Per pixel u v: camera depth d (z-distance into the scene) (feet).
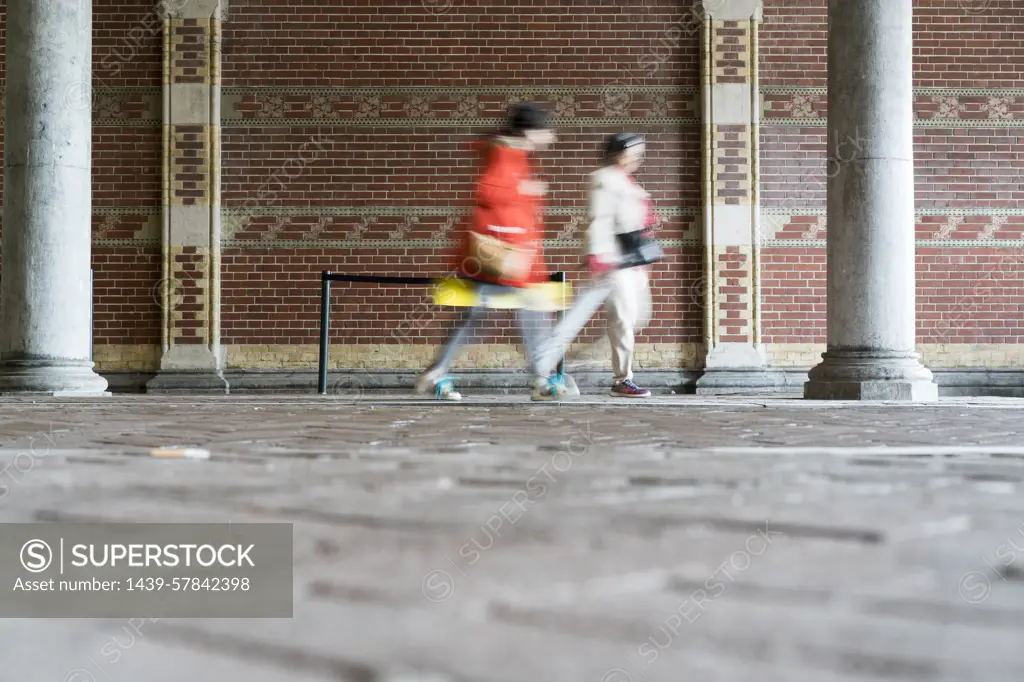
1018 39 47.73
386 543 5.71
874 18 32.63
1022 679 3.01
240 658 3.39
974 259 47.83
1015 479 9.39
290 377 46.73
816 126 47.39
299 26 47.26
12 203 34.37
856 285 32.86
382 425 18.56
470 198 47.37
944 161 47.91
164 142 46.52
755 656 3.29
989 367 47.73
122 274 46.88
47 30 34.27
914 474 9.82
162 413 23.31
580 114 47.42
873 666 3.16
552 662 3.25
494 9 47.39
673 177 47.42
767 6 47.37
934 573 4.77
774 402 30.60
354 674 3.16
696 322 47.21
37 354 34.24
